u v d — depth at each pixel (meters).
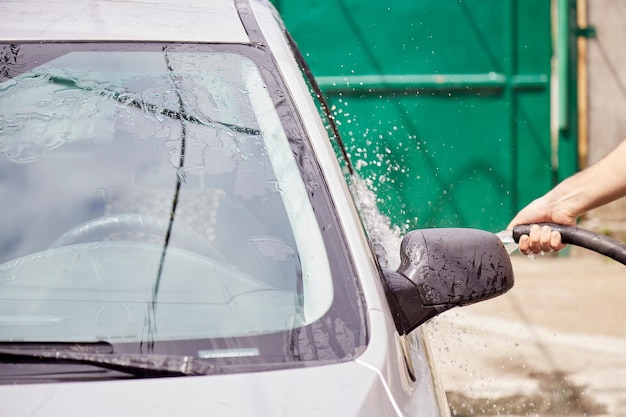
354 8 13.34
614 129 13.81
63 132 3.68
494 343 9.52
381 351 2.88
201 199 3.48
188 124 3.68
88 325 3.01
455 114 13.57
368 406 2.66
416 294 3.21
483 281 3.25
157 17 4.23
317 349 2.87
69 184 3.54
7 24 4.06
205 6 4.43
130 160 3.60
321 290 3.09
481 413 7.78
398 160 13.55
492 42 13.55
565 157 13.77
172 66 3.88
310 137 3.61
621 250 4.05
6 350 2.79
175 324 3.02
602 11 13.67
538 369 8.82
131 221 3.43
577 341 9.73
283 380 2.71
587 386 8.41
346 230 3.28
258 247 3.29
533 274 12.42
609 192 4.41
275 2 13.28
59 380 2.68
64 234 3.40
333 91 13.45
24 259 3.30
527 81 13.63
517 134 13.70
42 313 3.06
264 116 3.68
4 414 2.54
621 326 10.27
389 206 13.61
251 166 3.53
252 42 4.09
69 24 4.08
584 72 13.71
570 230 4.23
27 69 3.82
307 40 13.38
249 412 2.59
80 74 3.82
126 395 2.62
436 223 13.63
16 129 3.68
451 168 13.65
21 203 3.47
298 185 3.43
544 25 13.59
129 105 3.74
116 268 3.26
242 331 2.96
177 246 3.37
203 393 2.64
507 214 13.77
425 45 13.46
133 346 2.88
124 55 3.91
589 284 11.99
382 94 13.47
